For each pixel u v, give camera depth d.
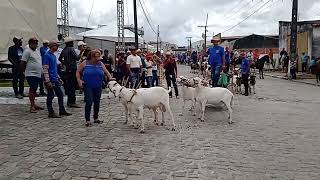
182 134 8.49
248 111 12.38
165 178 5.57
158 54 22.67
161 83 20.45
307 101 15.69
